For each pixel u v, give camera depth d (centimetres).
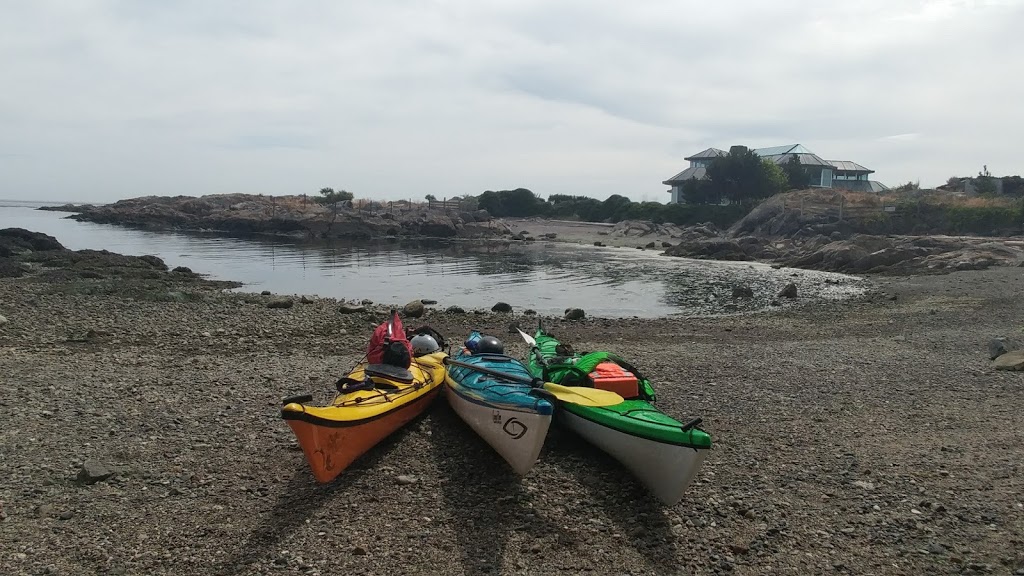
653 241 6981
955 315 2211
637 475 698
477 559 558
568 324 2103
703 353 1540
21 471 711
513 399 721
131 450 784
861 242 4578
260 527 605
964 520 639
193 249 5453
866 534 612
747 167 8594
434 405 990
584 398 805
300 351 1474
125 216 9544
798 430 924
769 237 6762
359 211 8719
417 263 4575
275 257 4841
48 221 10181
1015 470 765
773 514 651
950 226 6400
